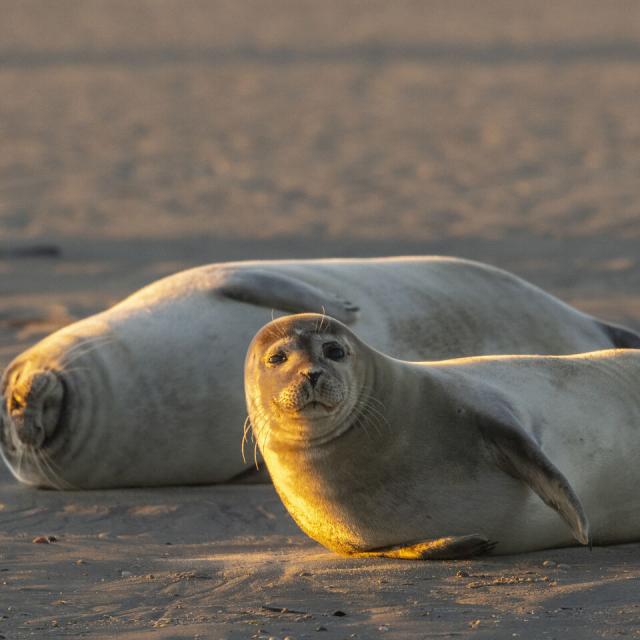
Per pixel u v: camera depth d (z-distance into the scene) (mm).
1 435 27859
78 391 27281
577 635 14773
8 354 35844
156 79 132750
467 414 19594
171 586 17906
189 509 24875
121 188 74750
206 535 22656
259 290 28234
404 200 69188
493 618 15578
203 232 60281
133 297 29547
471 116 104125
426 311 29703
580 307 42688
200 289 28781
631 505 20609
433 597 16766
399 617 15820
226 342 27891
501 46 160750
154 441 27422
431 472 19531
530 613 15719
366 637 15047
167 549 21281
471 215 63875
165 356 27719
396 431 19469
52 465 27188
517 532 19797
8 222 63656
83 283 48281
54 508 25359
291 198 70875
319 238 58312
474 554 19406
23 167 82688
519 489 19562
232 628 15594
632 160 80562
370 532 19969
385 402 19438
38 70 143500
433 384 19922
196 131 98812
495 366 20906
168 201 70375
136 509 25047
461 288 30547
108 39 180000
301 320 19703
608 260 51344
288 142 93000
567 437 20109
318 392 18688
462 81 127438
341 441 19281
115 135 97188
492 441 19297
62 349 27828
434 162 82812
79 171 81125
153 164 83938
